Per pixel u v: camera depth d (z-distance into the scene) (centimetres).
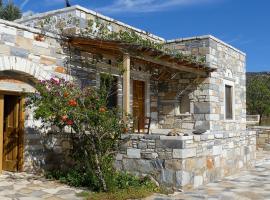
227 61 1418
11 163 867
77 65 956
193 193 723
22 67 818
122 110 784
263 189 777
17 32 810
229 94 1457
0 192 675
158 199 658
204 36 1273
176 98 1312
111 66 1062
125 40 880
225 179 892
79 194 668
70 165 851
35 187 722
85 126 732
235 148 1002
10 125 875
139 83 1262
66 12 1016
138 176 772
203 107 1270
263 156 1367
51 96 725
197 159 791
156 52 966
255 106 3098
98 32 1028
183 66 1148
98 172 709
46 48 874
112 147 788
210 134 859
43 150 891
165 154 748
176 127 1309
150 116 1298
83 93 748
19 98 858
